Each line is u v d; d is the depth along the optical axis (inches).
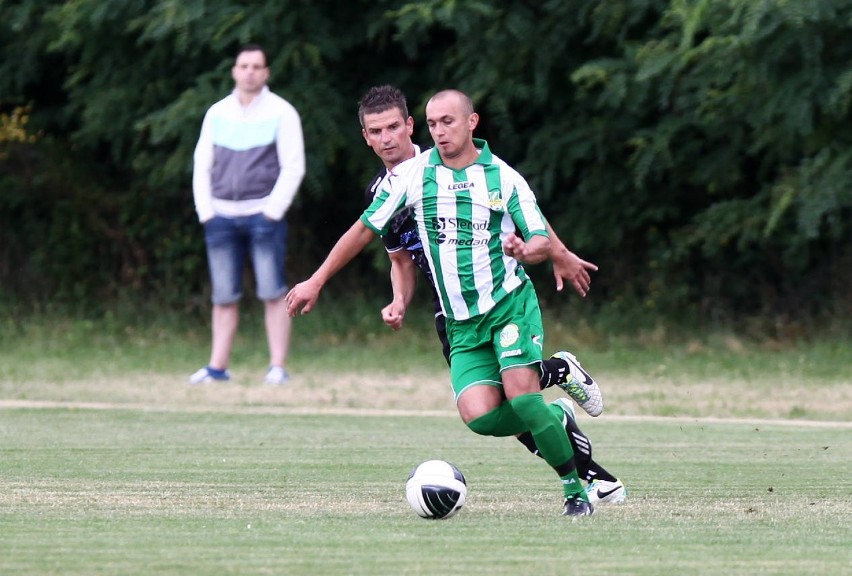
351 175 2394.2
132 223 2561.5
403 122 905.5
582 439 852.6
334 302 2449.6
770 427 1359.5
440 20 1989.4
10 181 2564.0
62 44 2240.4
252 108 1696.6
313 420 1411.2
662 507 837.2
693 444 1211.9
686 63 1947.6
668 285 2337.6
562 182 2379.4
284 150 1697.8
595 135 2197.3
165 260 2534.5
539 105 2245.3
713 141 2183.8
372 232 813.9
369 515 796.0
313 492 899.4
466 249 808.3
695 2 1875.0
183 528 736.3
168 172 2188.7
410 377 1878.7
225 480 956.6
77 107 2440.9
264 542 689.0
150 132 2301.9
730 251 2349.9
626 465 1061.1
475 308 815.1
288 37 2165.4
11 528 732.0
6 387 1717.5
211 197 1715.1
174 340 2324.1
